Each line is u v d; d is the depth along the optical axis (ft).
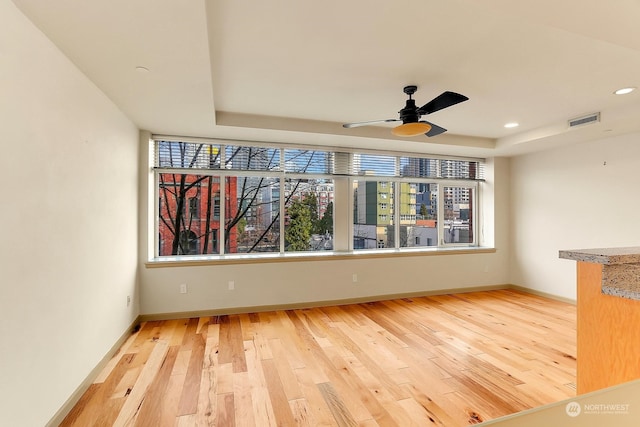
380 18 5.97
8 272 4.83
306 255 14.05
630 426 2.08
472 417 6.46
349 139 13.46
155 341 10.12
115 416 6.47
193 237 13.52
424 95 9.85
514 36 6.56
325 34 6.53
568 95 9.73
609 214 13.01
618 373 4.40
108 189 8.71
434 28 6.30
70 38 5.74
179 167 13.07
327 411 6.65
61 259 6.31
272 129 11.94
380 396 7.18
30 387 5.34
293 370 8.34
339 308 13.84
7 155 4.79
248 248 14.14
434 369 8.41
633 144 12.26
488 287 17.01
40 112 5.58
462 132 14.08
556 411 1.98
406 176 16.29
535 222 16.02
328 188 15.21
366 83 8.98
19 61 5.01
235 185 13.97
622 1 4.39
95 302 7.89
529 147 14.94
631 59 7.47
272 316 12.70
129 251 10.68
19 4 4.79
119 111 9.55
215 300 12.72
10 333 4.86
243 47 7.05
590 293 4.76
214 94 9.81
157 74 7.21
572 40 6.68
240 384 7.67
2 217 4.70
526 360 8.93
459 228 17.60
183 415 6.51
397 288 15.35
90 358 7.61
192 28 5.43
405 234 16.63
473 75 8.42
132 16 5.08
